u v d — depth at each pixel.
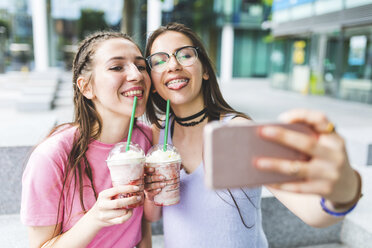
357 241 1.94
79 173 1.08
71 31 15.72
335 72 10.36
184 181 1.18
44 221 1.01
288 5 12.34
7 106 7.73
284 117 0.59
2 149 2.06
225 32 18.84
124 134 1.25
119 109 1.13
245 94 12.35
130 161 0.97
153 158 1.08
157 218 1.32
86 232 0.95
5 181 2.10
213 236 1.13
